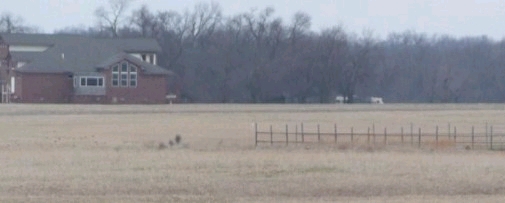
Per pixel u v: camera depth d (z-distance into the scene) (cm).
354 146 17150
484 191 10625
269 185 10969
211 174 11938
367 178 11544
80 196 9931
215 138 19262
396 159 14075
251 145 17388
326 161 13612
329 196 10244
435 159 14162
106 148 16512
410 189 10738
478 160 14012
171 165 13038
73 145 17275
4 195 9950
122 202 9481
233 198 9931
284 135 19750
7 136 19488
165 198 9812
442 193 10475
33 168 12619
